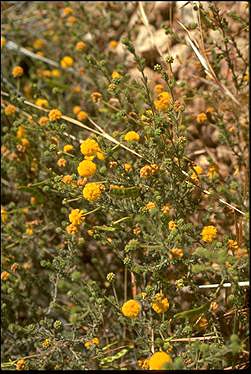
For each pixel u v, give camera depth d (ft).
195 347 7.80
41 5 16.98
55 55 16.63
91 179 11.05
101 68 11.41
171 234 8.57
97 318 9.37
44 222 12.96
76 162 10.44
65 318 11.72
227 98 12.01
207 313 9.23
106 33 16.07
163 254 8.96
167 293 9.57
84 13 15.58
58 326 9.35
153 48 14.35
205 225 10.71
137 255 10.64
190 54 13.37
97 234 9.90
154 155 9.67
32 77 15.38
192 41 11.53
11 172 12.91
